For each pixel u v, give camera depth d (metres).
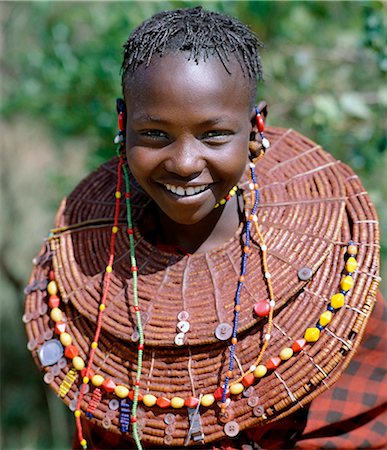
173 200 1.01
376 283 1.05
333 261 1.08
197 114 0.95
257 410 1.02
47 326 1.18
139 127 0.99
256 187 1.14
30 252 2.88
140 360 1.06
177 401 1.04
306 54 2.09
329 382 1.02
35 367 2.78
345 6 2.21
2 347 2.82
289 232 1.12
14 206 2.88
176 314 1.08
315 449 1.12
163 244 1.18
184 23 0.99
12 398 2.74
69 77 2.22
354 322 1.03
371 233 1.10
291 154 1.25
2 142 2.89
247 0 2.03
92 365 1.11
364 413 1.13
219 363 1.05
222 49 0.97
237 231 1.13
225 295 1.08
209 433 1.03
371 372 1.14
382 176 2.07
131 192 1.26
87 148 2.76
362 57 2.15
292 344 1.03
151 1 2.11
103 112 2.20
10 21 2.69
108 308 1.12
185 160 0.96
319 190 1.17
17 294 2.79
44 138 2.94
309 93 2.13
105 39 2.19
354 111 1.92
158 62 0.96
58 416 2.62
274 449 1.13
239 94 0.98
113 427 1.08
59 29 2.29
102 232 1.22
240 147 1.00
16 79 2.72
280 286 1.06
